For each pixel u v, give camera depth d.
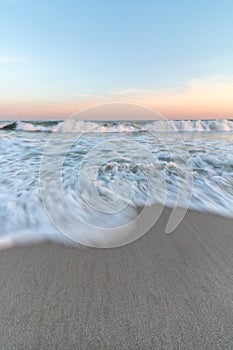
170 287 1.66
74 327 1.33
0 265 1.88
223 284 1.70
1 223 2.54
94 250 2.11
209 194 3.47
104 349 1.21
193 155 5.21
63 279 1.73
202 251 2.12
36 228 2.46
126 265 1.91
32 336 1.27
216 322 1.37
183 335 1.28
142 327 1.33
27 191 3.34
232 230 2.52
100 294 1.58
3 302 1.50
